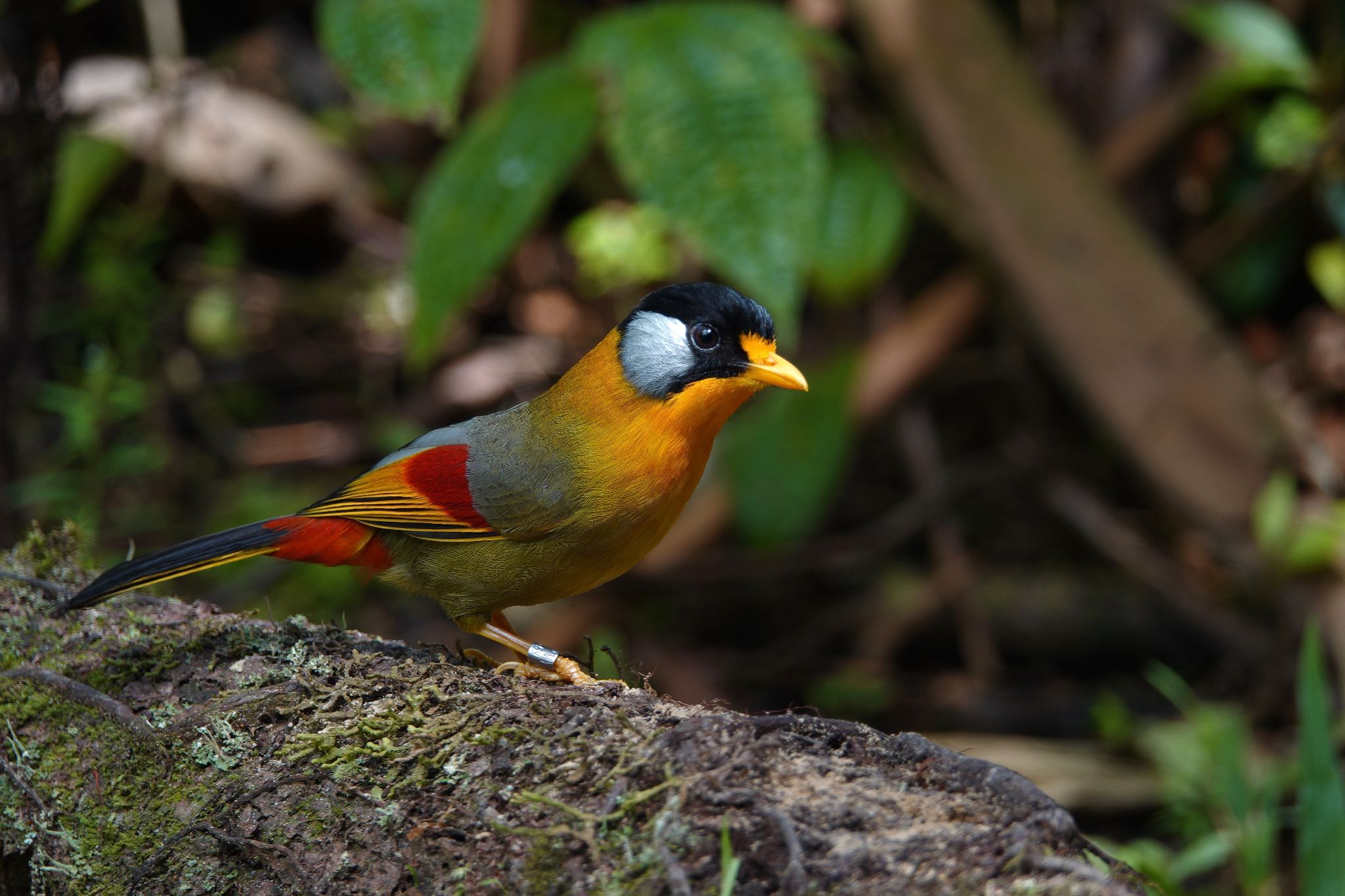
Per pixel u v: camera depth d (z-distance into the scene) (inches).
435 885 163.0
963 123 446.0
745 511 471.5
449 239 394.9
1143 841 404.2
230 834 176.4
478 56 533.6
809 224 367.6
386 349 579.5
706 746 161.3
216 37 642.8
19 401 418.6
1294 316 543.5
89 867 185.6
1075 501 501.4
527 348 579.5
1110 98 536.1
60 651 209.3
